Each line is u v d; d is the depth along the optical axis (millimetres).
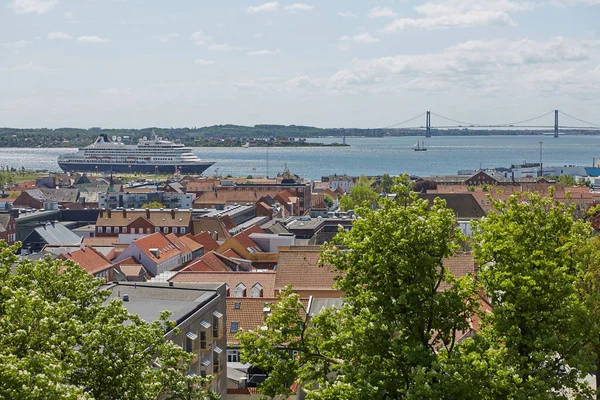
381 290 46906
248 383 83125
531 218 51125
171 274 122938
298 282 104875
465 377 41625
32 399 31844
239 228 193000
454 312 46625
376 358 44562
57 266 49188
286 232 167750
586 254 51594
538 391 42438
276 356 47594
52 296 47125
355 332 44875
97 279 49844
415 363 43375
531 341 46500
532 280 46281
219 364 74750
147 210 197000
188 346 67688
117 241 186000
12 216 191875
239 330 48906
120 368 41406
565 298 47781
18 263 49750
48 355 34031
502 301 48969
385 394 43969
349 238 48875
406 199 50938
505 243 49562
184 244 169375
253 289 106188
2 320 36719
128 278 141875
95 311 46281
